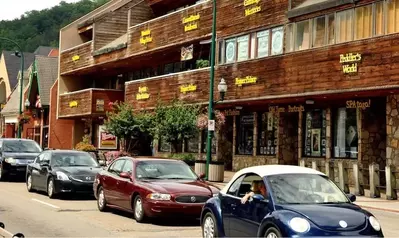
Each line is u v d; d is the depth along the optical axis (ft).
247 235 32.45
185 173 50.78
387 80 65.77
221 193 36.50
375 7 68.28
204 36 100.83
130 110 107.45
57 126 161.58
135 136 106.63
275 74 83.10
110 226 45.11
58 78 157.89
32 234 40.73
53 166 67.05
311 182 32.99
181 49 107.65
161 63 130.11
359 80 69.31
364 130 77.82
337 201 32.01
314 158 86.63
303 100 83.35
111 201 52.44
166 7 131.23
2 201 61.11
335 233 28.09
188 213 45.24
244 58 90.94
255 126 99.40
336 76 72.64
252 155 100.01
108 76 155.22
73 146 157.89
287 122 94.17
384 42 66.39
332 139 84.43
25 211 53.36
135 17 130.31
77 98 144.87
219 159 106.93
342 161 79.97
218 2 97.76
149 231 42.78
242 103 93.04
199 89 100.27
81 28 153.79
